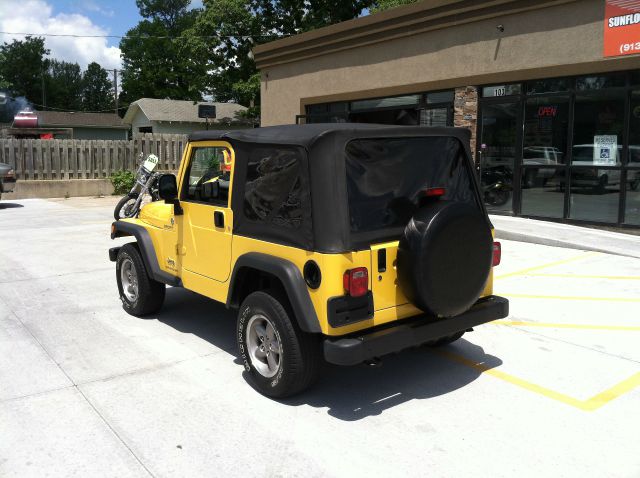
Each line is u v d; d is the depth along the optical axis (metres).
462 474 3.44
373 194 4.14
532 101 11.78
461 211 4.16
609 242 9.77
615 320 6.20
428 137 4.53
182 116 37.41
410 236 4.07
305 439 3.83
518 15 11.66
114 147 20.02
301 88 17.14
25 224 12.93
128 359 5.18
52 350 5.38
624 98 10.45
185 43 29.44
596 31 10.56
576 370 4.95
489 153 12.64
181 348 5.46
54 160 19.03
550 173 11.61
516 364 5.09
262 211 4.41
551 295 7.12
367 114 15.47
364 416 4.16
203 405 4.30
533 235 10.28
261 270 4.31
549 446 3.75
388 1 24.97
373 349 3.95
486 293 4.81
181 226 5.43
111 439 3.82
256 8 29.31
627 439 3.83
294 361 4.16
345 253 3.90
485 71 12.35
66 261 9.12
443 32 13.06
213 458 3.61
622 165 10.54
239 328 4.60
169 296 7.25
